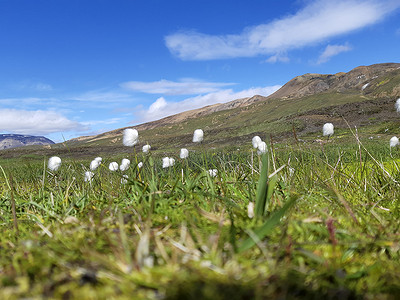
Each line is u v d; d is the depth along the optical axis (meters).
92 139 184.12
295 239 1.48
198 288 1.01
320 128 40.12
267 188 2.06
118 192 2.96
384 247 1.40
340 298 1.03
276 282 1.07
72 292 1.03
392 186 2.77
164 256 1.23
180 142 51.06
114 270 1.14
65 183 3.74
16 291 1.04
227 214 1.99
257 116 112.62
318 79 186.62
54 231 1.83
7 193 3.27
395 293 1.04
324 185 2.63
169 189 2.88
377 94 97.94
